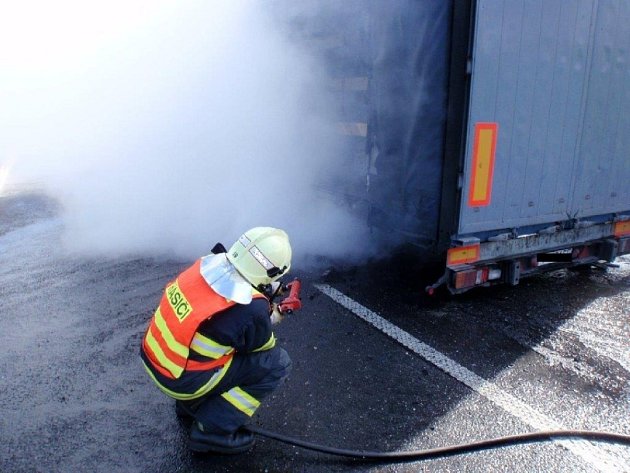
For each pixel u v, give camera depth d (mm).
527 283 4609
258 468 2283
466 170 3506
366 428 2549
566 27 3756
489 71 3420
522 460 2338
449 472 2260
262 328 2111
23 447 2393
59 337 3443
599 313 3934
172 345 2035
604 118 4242
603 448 2410
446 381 2965
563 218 4211
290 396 2805
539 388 2904
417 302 4055
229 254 2143
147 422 2586
